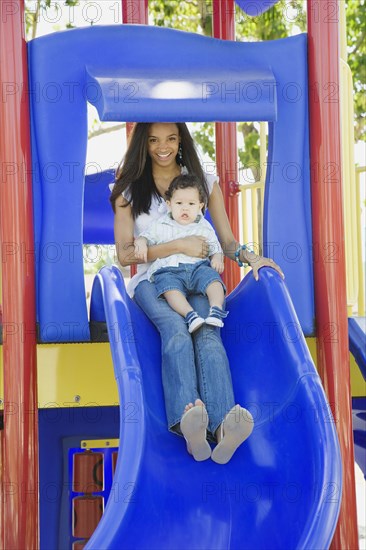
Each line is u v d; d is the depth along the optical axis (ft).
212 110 11.47
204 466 9.95
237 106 11.57
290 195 12.41
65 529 13.57
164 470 9.69
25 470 11.44
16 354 11.50
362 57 34.30
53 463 13.66
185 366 10.29
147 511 9.12
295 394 10.09
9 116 11.62
